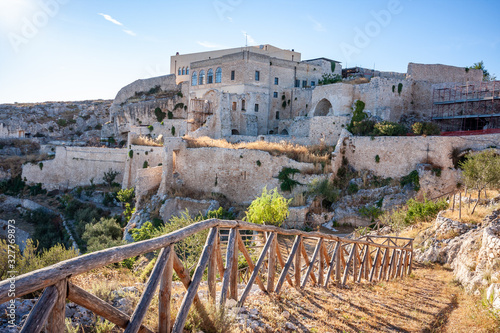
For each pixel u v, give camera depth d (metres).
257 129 59.47
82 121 92.88
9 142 75.31
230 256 6.62
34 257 13.37
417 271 16.89
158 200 38.59
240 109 57.84
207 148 39.75
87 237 35.69
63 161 57.97
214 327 5.54
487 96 45.38
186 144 41.28
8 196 57.59
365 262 12.88
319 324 7.09
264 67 61.09
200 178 40.06
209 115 55.41
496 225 13.48
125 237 34.75
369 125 41.47
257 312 6.97
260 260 7.80
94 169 55.88
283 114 61.66
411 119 48.97
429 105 49.81
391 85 48.34
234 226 6.80
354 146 38.38
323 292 9.63
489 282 11.16
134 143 50.44
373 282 12.67
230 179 38.50
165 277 4.70
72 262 3.38
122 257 3.91
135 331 3.89
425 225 22.91
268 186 36.72
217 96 55.31
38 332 2.98
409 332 7.54
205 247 5.89
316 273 14.34
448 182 32.38
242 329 6.01
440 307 10.10
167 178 39.78
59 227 45.25
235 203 37.91
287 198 35.50
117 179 53.78
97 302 3.69
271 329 6.32
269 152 37.47
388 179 35.72
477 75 52.34
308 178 35.28
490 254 12.20
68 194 53.22
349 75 68.12
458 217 19.45
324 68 68.19
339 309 8.26
